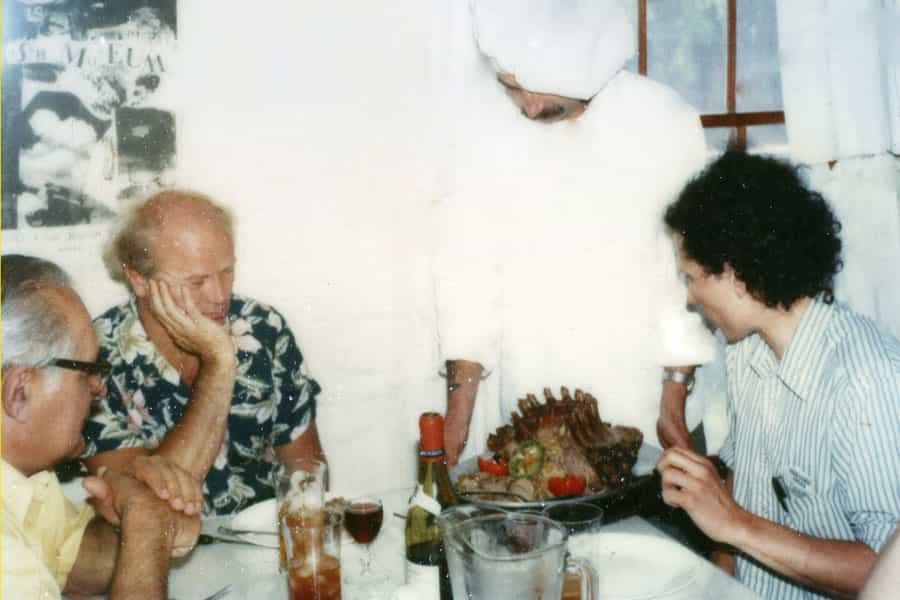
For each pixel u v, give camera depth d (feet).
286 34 6.10
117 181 5.72
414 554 3.45
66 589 3.77
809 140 7.07
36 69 5.47
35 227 5.57
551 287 6.06
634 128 6.02
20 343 3.60
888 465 3.47
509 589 2.57
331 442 6.67
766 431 4.16
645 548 3.57
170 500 3.68
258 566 3.59
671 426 5.84
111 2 5.60
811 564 3.43
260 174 6.17
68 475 5.46
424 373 6.81
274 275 6.34
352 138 6.35
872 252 7.23
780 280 3.72
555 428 4.09
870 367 3.55
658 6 7.09
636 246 6.04
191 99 5.90
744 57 7.29
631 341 6.09
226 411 5.13
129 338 5.36
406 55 6.29
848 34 6.91
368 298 6.59
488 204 6.12
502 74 5.61
